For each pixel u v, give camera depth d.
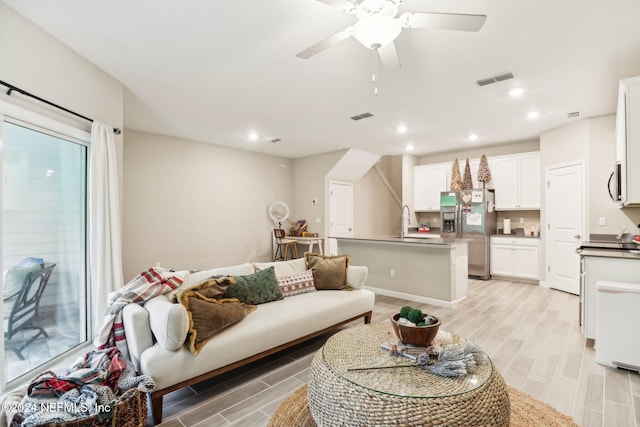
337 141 5.84
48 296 2.62
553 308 4.09
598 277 2.95
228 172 6.32
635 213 4.13
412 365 1.62
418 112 4.23
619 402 2.03
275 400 2.09
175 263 5.55
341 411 1.41
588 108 4.06
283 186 7.35
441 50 2.64
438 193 6.78
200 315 2.11
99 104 2.99
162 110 4.14
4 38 2.05
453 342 1.88
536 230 5.70
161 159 5.39
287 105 3.97
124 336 2.09
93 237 2.81
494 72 3.05
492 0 2.03
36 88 2.29
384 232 8.25
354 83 3.30
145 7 2.10
